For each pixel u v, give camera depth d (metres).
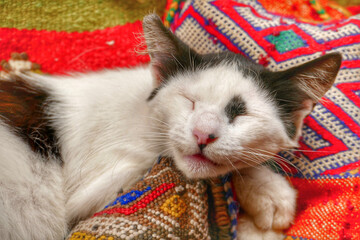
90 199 0.47
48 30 0.59
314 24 0.54
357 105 0.48
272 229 0.47
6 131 0.47
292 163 0.48
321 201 0.46
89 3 0.60
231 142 0.43
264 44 0.52
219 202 0.45
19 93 0.50
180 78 0.46
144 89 0.50
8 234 0.44
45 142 0.48
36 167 0.47
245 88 0.45
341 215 0.44
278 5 0.58
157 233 0.41
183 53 0.47
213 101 0.44
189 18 0.55
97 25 0.60
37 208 0.46
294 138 0.46
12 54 0.58
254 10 0.55
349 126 0.47
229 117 0.44
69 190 0.48
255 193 0.46
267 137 0.44
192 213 0.43
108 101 0.49
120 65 0.59
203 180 0.45
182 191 0.44
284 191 0.46
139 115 0.48
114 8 0.60
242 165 0.45
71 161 0.48
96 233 0.41
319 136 0.48
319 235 0.45
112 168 0.48
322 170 0.47
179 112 0.44
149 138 0.47
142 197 0.43
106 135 0.48
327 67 0.44
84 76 0.54
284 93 0.46
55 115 0.49
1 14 0.57
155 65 0.48
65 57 0.59
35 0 0.58
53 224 0.47
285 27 0.52
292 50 0.51
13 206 0.45
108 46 0.60
